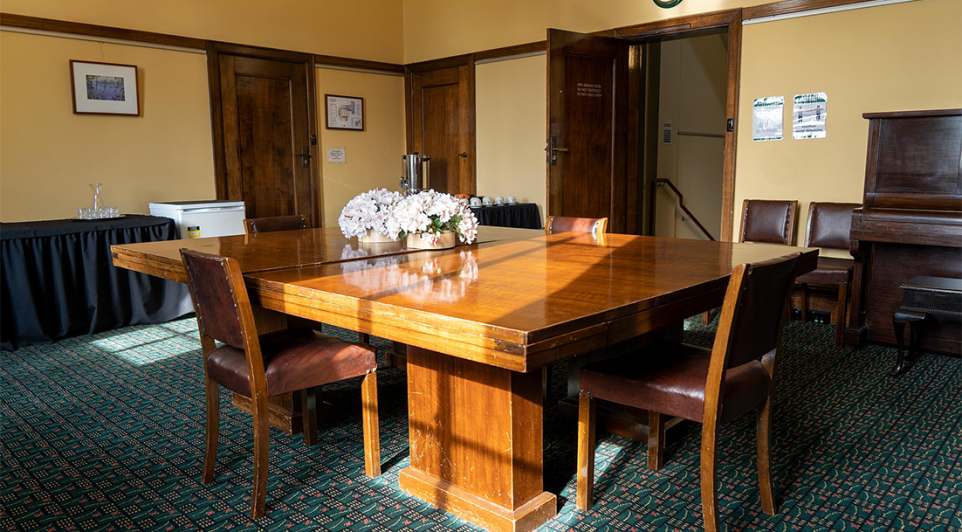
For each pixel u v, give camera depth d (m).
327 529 2.02
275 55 6.31
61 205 5.12
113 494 2.26
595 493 2.23
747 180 5.09
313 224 6.79
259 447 2.06
